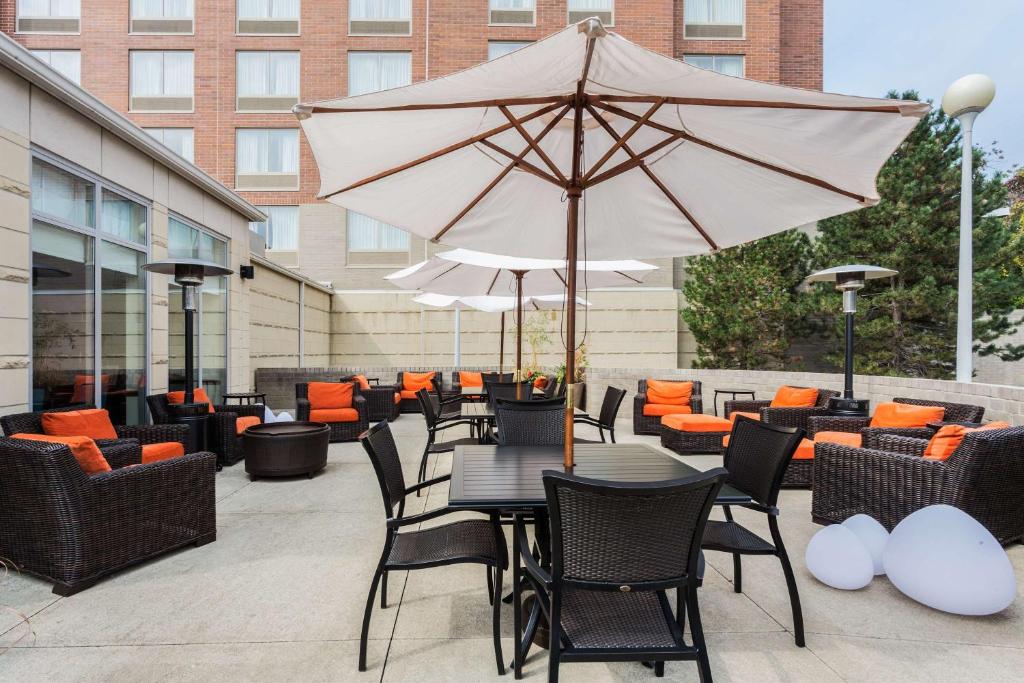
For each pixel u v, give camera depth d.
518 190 2.99
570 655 1.53
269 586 2.68
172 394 5.50
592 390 9.49
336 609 2.45
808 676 1.97
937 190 9.69
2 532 2.72
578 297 9.76
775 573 2.89
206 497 3.25
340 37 13.36
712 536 2.35
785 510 3.98
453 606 2.49
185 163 6.18
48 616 2.38
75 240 4.67
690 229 3.08
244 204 7.86
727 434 5.87
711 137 2.30
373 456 2.07
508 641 2.21
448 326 13.10
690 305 12.87
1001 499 3.05
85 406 4.77
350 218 13.37
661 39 13.05
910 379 5.76
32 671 1.98
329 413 6.89
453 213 3.02
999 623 2.37
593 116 2.33
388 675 1.97
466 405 5.97
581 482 1.47
